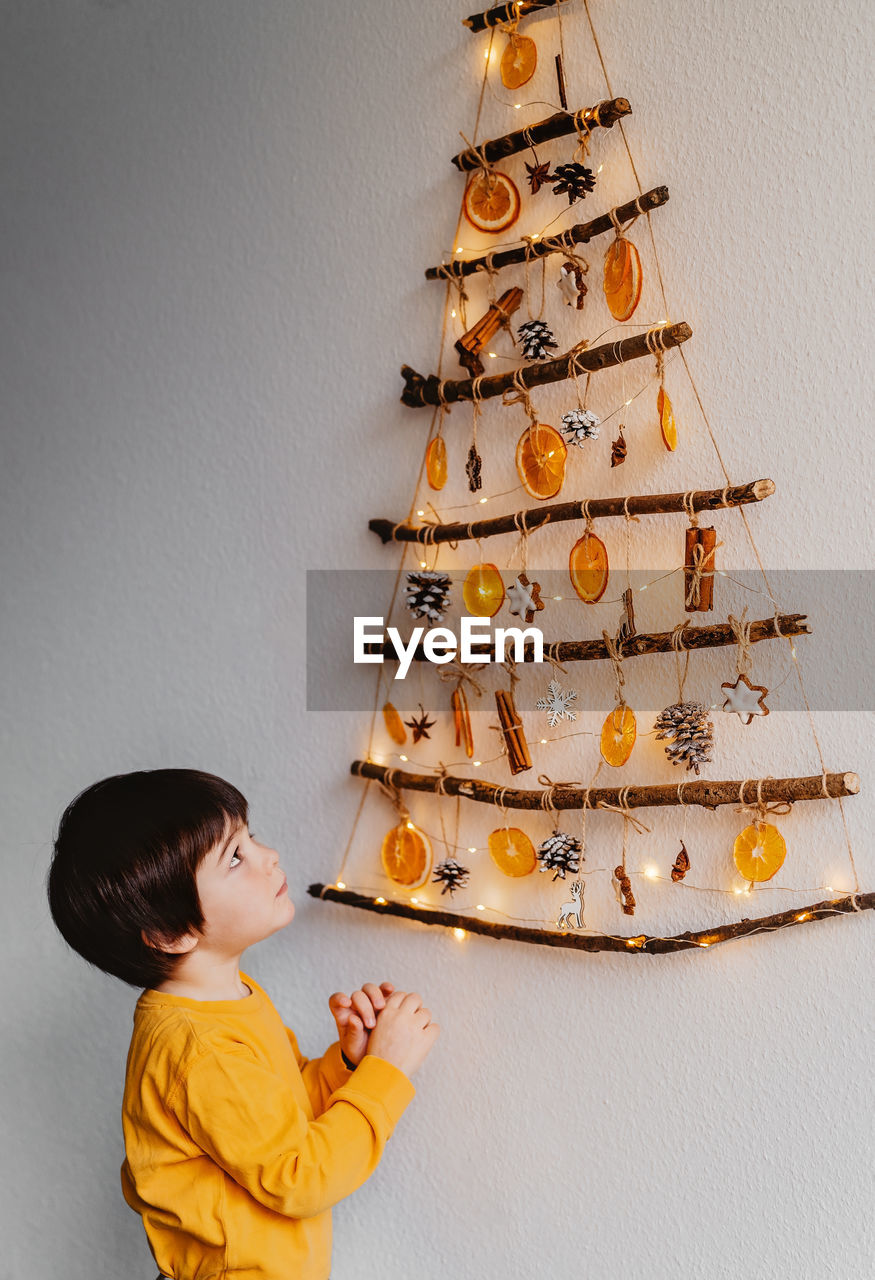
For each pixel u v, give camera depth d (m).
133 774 1.30
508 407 1.43
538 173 1.35
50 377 1.69
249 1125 1.21
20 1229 1.68
